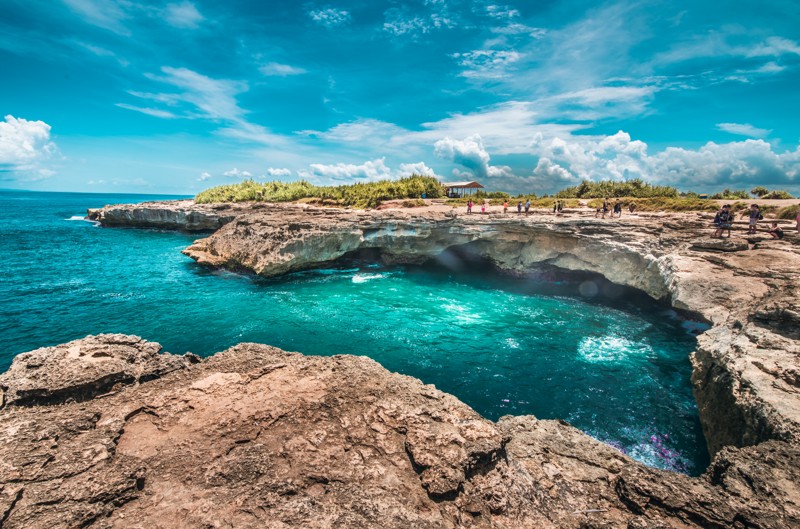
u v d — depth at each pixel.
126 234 63.97
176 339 21.30
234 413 8.59
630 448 13.27
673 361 19.53
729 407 11.05
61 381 9.27
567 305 28.69
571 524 6.34
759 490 6.53
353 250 38.81
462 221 36.53
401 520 5.89
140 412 8.76
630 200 43.22
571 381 17.55
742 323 13.58
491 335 22.70
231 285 32.88
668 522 6.19
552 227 31.61
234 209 61.44
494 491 6.76
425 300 29.67
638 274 26.70
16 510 5.73
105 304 26.73
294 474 7.02
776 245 19.14
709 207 35.25
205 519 5.80
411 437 7.70
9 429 7.59
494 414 15.15
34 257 41.50
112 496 6.16
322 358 11.80
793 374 9.85
